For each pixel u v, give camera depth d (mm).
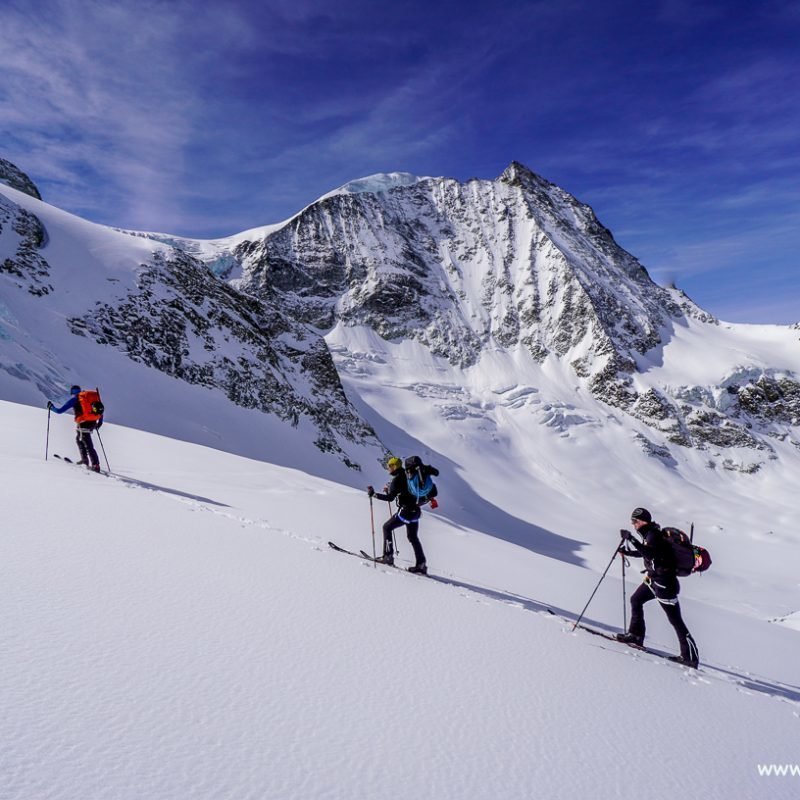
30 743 2381
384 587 6355
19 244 55250
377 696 3609
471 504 98438
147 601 4391
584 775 3158
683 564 7023
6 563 4582
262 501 12695
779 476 137125
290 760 2697
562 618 7527
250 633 4191
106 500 7949
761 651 10023
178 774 2398
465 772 2922
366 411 132625
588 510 109375
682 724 4312
